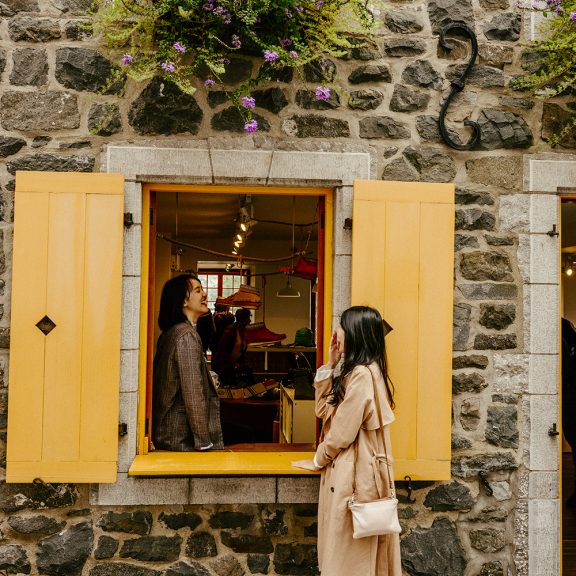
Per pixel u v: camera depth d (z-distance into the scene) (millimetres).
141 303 3166
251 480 3062
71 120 3055
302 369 4391
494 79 3246
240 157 3115
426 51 3230
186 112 3100
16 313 2961
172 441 3248
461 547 3170
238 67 3121
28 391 2957
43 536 3020
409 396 3109
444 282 3135
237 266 8930
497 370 3217
